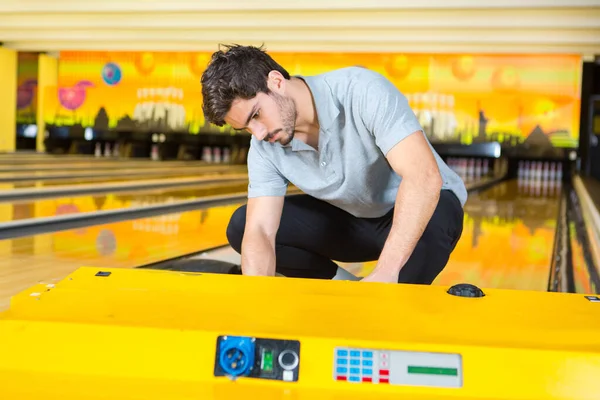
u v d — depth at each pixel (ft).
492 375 2.56
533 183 27.71
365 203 5.43
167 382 2.63
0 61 31.68
